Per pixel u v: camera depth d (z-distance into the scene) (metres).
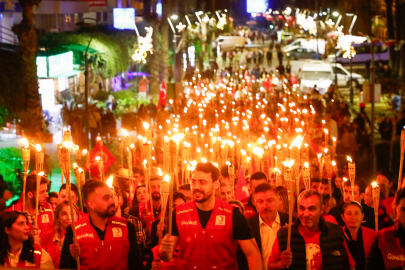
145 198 7.55
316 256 5.14
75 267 5.08
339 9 51.97
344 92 40.28
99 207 5.04
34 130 20.55
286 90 31.73
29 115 20.50
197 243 4.91
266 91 37.66
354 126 21.73
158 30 45.28
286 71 48.25
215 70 44.16
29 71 20.41
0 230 5.29
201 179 4.88
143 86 37.91
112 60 34.31
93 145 23.66
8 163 16.62
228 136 15.24
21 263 5.38
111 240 5.08
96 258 5.03
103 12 48.09
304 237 5.19
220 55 61.03
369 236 5.83
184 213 5.01
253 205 6.88
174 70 44.84
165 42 40.50
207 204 4.98
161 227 5.04
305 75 41.88
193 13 56.53
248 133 15.51
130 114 29.58
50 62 28.17
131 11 43.19
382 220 7.76
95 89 35.66
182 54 44.97
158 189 7.32
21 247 5.40
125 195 8.08
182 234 4.97
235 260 5.00
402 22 41.78
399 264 4.88
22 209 6.78
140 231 6.38
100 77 36.00
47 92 28.59
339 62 46.44
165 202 5.07
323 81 41.19
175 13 51.19
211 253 4.90
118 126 30.66
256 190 5.81
